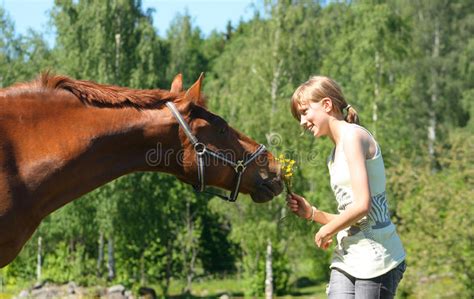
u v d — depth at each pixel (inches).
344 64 1433.3
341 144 174.9
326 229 169.0
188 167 191.6
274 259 1189.7
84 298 1023.0
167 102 190.1
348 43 1396.4
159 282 1290.6
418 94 1576.0
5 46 1223.5
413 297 755.4
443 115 1565.0
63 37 1153.4
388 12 1288.1
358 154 169.0
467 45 1560.0
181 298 1243.2
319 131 179.0
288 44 1067.9
